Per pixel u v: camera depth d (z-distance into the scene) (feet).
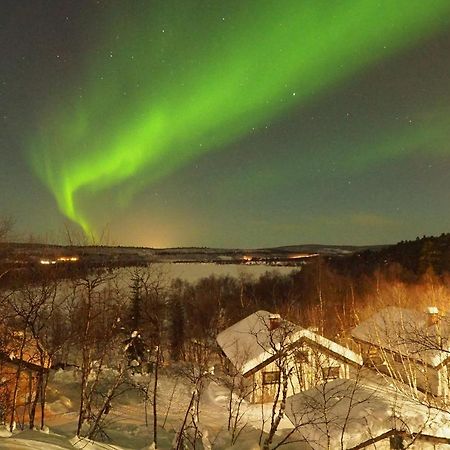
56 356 87.76
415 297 150.20
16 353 64.54
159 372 105.09
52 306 63.46
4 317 60.70
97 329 74.64
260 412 81.10
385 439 50.26
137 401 85.71
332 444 47.93
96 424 57.31
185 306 150.51
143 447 59.93
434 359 73.36
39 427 60.34
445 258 184.85
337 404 54.85
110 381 89.97
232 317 152.05
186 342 132.57
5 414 60.08
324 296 161.79
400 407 52.34
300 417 53.16
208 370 90.22
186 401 87.92
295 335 82.84
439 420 52.65
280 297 183.01
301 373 81.97
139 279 84.64
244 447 53.83
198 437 64.44
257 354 83.82
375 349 97.04
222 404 85.56
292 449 59.26
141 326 92.89
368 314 139.54
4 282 63.16
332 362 84.17
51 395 80.43
